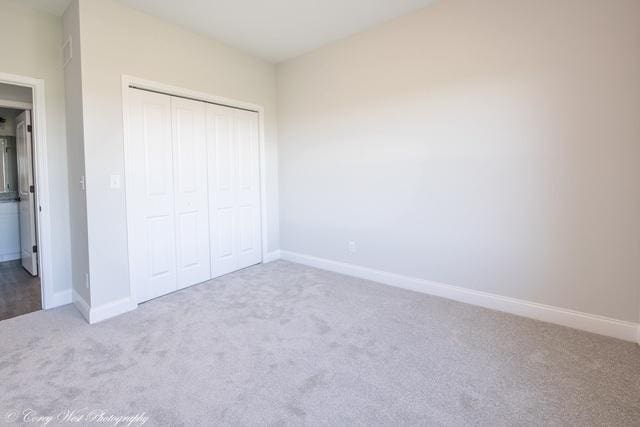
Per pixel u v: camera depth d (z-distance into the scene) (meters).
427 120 2.97
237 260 3.89
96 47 2.56
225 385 1.78
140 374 1.88
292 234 4.28
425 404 1.62
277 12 2.93
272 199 4.29
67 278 2.99
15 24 2.62
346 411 1.57
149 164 2.98
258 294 3.14
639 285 2.15
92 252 2.59
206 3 2.75
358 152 3.49
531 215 2.51
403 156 3.15
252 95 3.92
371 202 3.44
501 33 2.54
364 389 1.73
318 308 2.79
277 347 2.17
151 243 3.02
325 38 3.48
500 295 2.70
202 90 3.35
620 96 2.13
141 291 2.94
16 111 4.45
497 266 2.69
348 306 2.83
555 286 2.44
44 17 2.76
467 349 2.11
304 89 3.93
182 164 3.26
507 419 1.51
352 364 1.96
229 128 3.71
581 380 1.78
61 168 2.90
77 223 2.79
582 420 1.50
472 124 2.72
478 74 2.66
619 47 2.12
